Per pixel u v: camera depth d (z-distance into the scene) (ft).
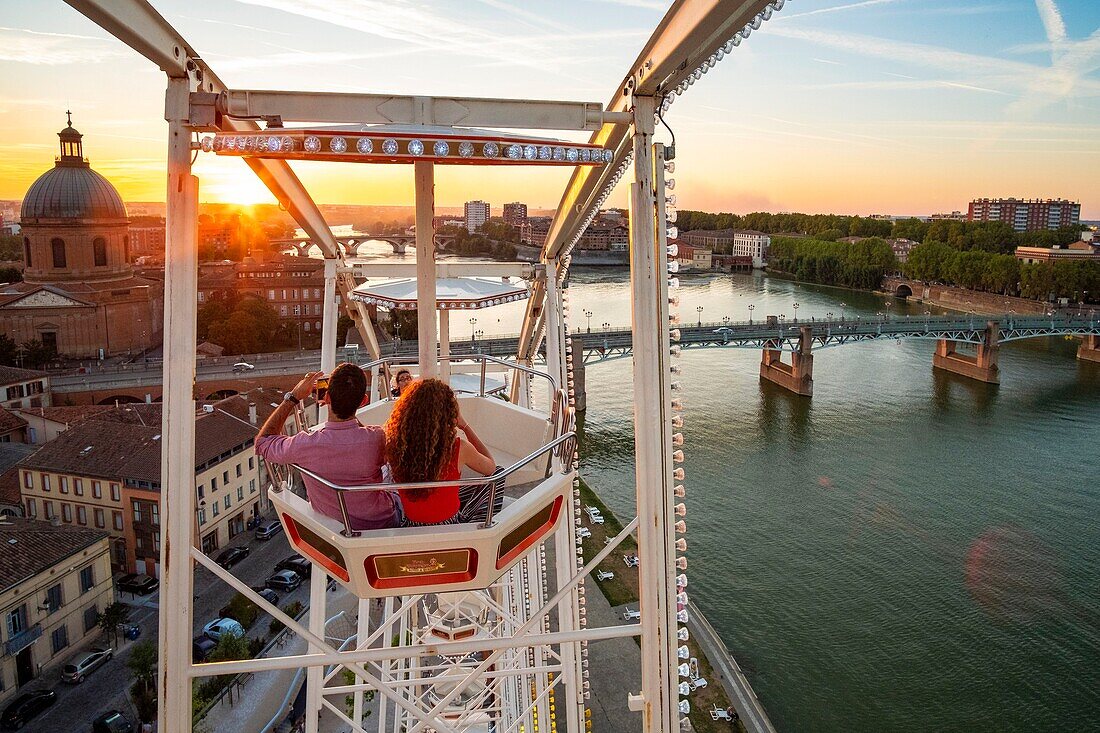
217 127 18.25
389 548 16.35
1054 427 289.53
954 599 162.81
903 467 243.40
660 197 20.17
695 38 16.56
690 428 286.66
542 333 59.26
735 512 208.13
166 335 17.80
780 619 156.04
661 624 20.04
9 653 123.13
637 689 125.90
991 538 192.24
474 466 17.62
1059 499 218.18
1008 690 135.13
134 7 15.38
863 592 166.09
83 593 138.62
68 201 346.74
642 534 20.11
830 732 124.36
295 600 156.15
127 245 371.56
